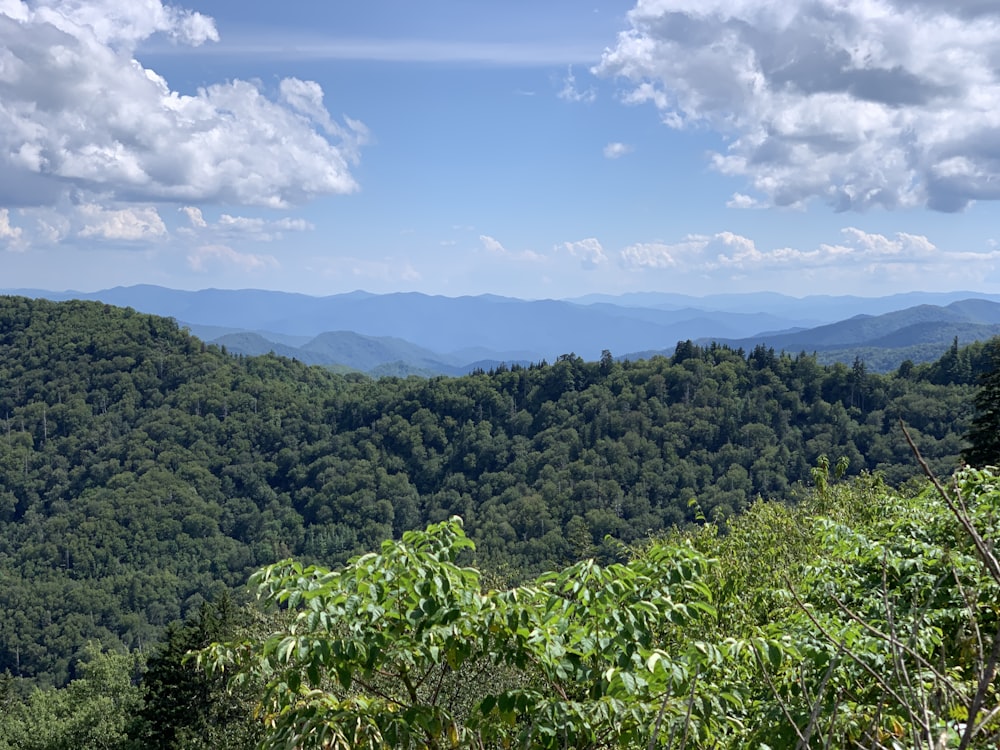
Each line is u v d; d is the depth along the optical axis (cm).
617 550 1095
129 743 3194
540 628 420
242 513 15012
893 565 537
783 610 629
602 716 407
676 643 610
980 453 2630
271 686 432
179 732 2342
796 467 11069
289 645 399
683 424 12794
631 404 13888
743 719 476
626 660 421
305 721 411
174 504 14750
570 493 11600
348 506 14125
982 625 510
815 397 12600
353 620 411
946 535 612
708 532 1188
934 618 475
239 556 13562
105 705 3625
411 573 416
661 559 488
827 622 444
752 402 12675
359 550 12975
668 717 405
